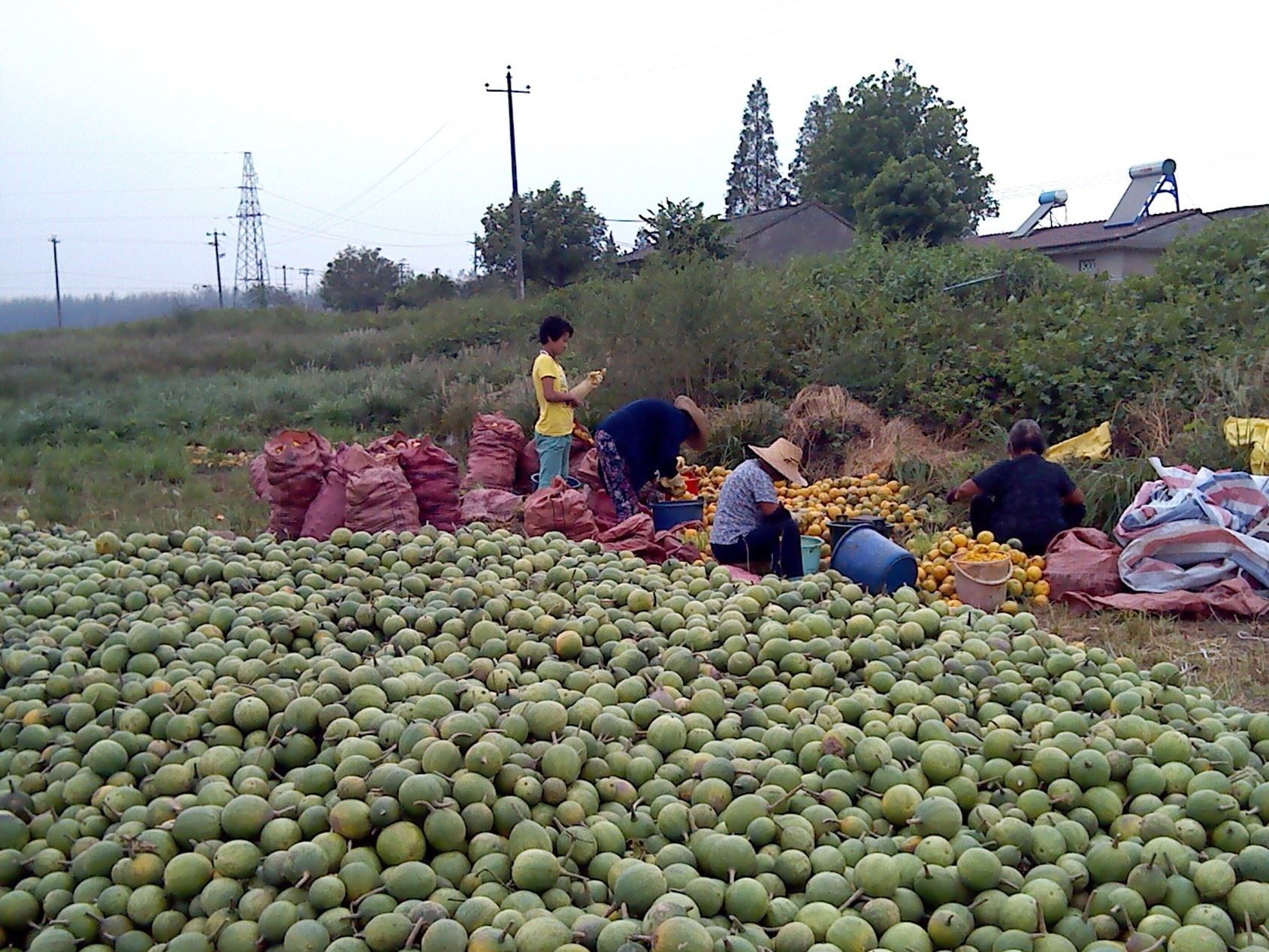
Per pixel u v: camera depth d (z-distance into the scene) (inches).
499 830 152.5
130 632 211.0
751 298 613.6
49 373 1069.1
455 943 127.2
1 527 320.5
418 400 753.0
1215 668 273.7
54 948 134.6
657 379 585.9
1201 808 157.3
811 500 444.8
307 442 392.5
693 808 162.9
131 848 147.4
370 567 275.6
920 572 346.3
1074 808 165.6
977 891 143.9
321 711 179.8
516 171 1659.7
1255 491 332.8
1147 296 612.7
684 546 364.5
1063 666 216.5
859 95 1806.1
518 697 187.9
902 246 829.8
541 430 437.4
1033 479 360.2
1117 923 138.0
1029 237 1448.1
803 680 209.8
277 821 150.5
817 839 158.4
